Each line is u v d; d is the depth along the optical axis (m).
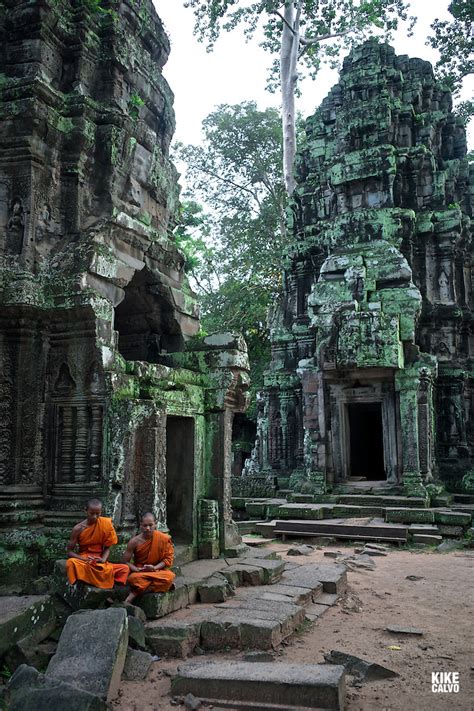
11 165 7.71
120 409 7.07
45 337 7.50
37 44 7.91
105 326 7.46
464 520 13.50
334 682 4.47
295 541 13.73
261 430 22.31
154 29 10.23
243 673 4.74
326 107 21.80
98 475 7.11
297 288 21.62
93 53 8.62
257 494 19.17
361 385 17.08
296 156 23.03
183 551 7.99
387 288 17.25
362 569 10.33
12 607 5.62
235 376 9.01
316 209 21.78
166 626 5.68
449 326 19.23
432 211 19.77
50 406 7.47
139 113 9.42
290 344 21.44
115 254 8.11
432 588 8.80
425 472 15.89
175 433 8.78
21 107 7.61
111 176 8.45
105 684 4.60
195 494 8.54
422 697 4.82
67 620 5.17
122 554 6.58
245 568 7.63
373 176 18.72
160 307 9.47
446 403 18.70
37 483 7.23
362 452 21.14
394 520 14.09
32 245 7.55
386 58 20.81
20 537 6.79
